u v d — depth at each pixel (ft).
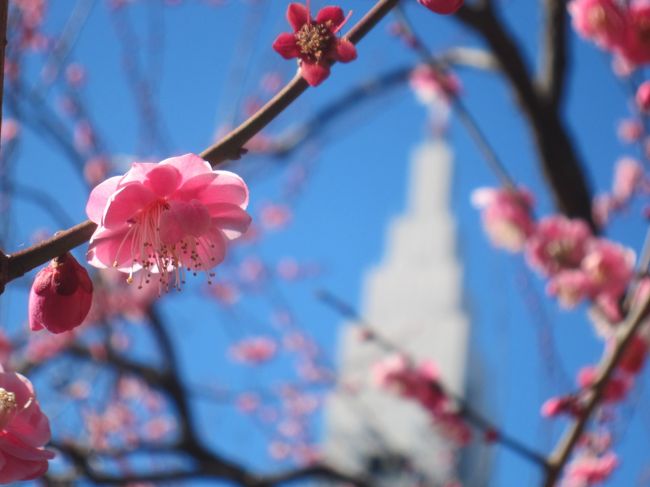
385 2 9.24
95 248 8.54
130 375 31.73
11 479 8.46
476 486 34.47
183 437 30.32
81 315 8.48
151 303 31.63
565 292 22.77
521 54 24.13
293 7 9.11
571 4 17.29
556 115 24.29
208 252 9.00
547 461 16.69
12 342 30.73
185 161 8.64
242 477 29.86
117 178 8.58
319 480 30.83
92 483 25.23
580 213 24.80
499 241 25.72
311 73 8.91
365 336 25.81
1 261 8.15
